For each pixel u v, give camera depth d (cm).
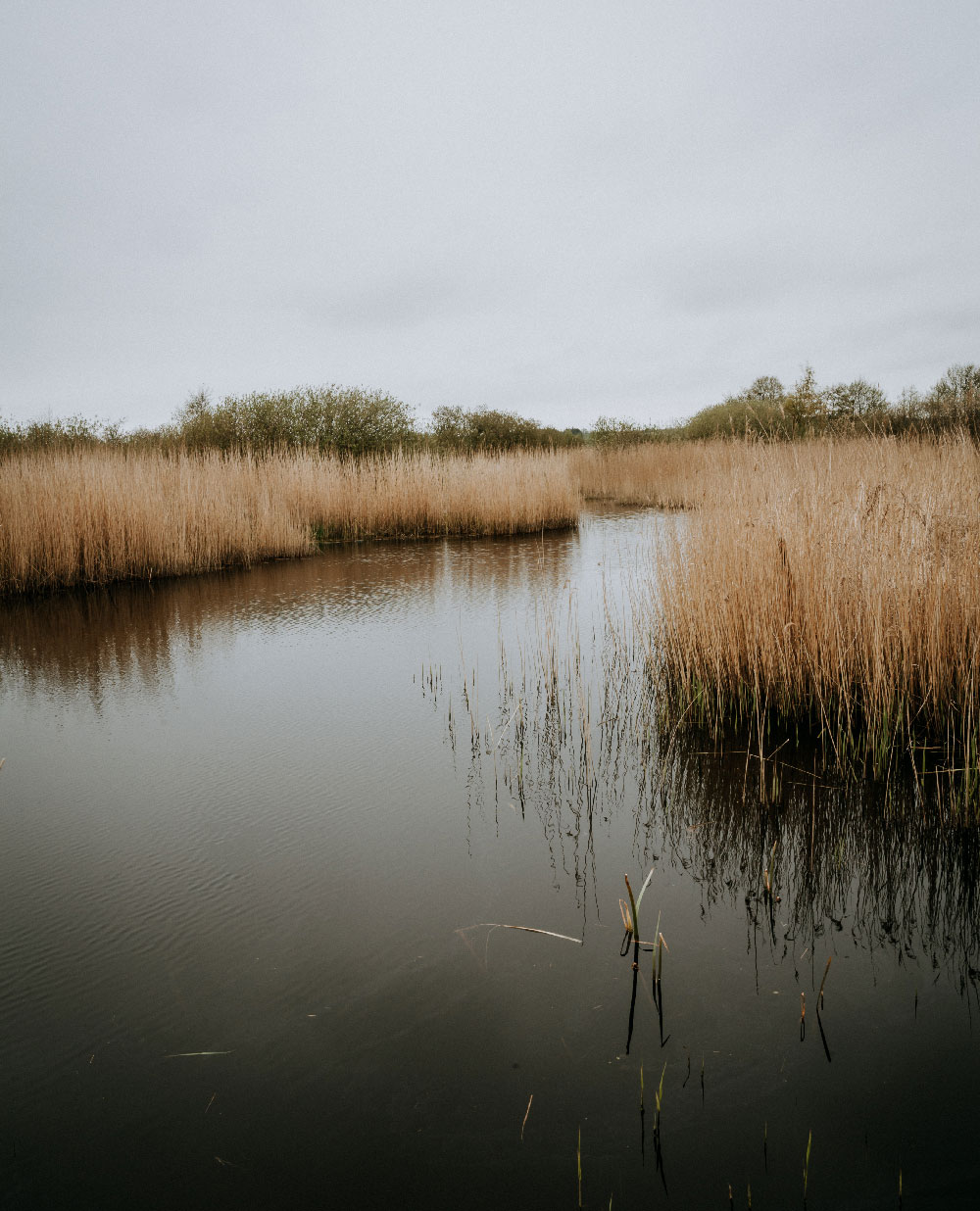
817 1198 162
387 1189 167
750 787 363
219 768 399
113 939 258
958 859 297
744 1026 213
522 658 579
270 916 269
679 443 2095
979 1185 165
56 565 896
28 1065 204
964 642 393
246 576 969
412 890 284
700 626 479
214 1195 167
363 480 1405
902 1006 219
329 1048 208
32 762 412
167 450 1570
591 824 333
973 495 486
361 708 485
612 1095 191
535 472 1449
